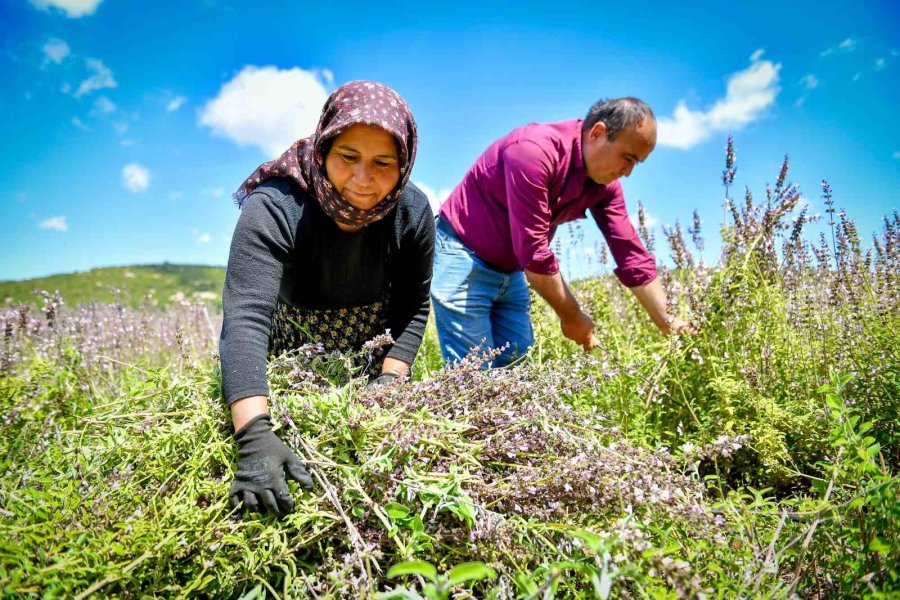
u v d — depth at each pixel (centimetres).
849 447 140
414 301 237
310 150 195
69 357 319
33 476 157
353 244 206
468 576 86
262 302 175
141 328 450
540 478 145
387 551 142
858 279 255
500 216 294
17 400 250
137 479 151
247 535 135
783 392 251
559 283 282
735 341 259
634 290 314
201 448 154
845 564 122
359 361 237
